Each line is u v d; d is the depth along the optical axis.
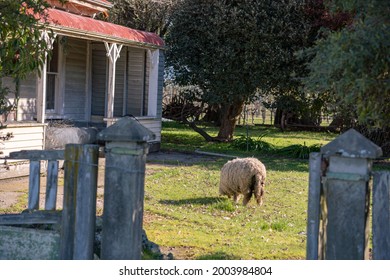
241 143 19.53
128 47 17.73
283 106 19.69
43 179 11.55
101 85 17.16
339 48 4.20
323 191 4.42
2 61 6.38
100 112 17.22
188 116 21.20
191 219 9.06
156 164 15.40
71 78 16.08
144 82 17.78
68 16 13.12
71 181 4.70
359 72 4.29
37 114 12.37
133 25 22.64
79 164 4.68
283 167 15.68
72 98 16.19
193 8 19.16
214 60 19.05
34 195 4.97
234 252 7.01
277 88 19.59
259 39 18.41
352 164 4.18
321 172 4.38
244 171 10.23
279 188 12.32
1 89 6.80
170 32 19.94
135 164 4.45
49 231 4.87
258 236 8.12
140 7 22.44
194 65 19.50
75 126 15.60
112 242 4.48
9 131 11.30
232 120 21.34
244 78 19.28
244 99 20.33
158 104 17.98
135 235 4.50
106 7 17.02
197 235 7.98
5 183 11.20
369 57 4.24
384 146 17.55
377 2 4.41
